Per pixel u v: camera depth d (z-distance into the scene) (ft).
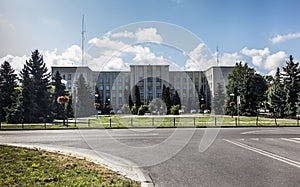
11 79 124.98
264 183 20.52
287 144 42.24
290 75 153.28
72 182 19.76
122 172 24.25
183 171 24.49
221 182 20.84
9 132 65.51
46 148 37.99
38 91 114.01
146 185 20.01
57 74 135.44
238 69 174.91
